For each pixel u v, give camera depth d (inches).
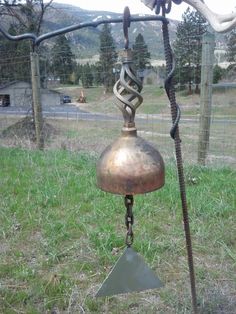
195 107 168.7
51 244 67.0
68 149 139.9
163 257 62.4
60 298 53.3
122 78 28.9
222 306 51.6
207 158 110.7
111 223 74.6
